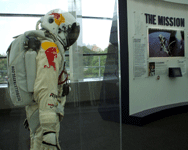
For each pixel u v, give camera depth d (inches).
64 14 37.1
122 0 107.3
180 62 151.3
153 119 122.7
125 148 81.8
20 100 32.8
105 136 41.0
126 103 116.3
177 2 139.7
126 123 117.7
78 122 40.1
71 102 40.1
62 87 37.6
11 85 32.5
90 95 40.1
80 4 38.5
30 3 35.0
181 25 148.7
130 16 117.8
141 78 126.7
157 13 133.5
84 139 40.4
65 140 39.8
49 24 35.3
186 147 82.6
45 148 32.2
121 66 113.7
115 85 40.5
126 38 110.6
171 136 96.2
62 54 35.6
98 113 40.3
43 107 31.9
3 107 36.8
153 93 136.1
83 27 38.8
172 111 137.6
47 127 31.9
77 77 39.8
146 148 81.7
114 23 39.4
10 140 37.5
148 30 128.2
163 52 139.6
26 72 32.0
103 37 39.3
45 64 31.6
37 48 32.7
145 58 128.0
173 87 149.7
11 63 32.0
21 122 37.8
